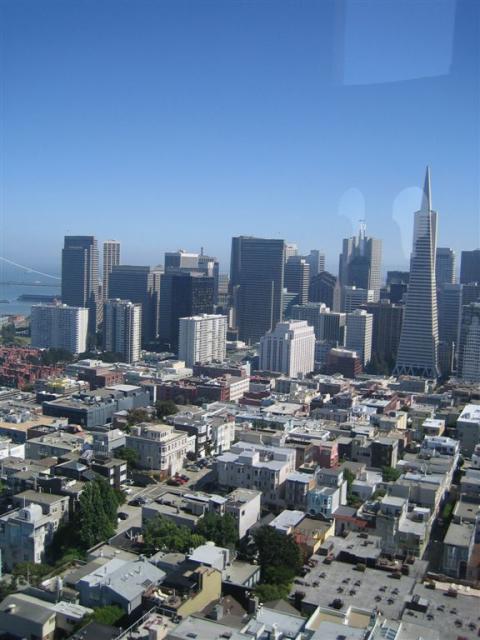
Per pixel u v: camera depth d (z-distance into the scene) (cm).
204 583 11688
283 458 19862
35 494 16775
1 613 11069
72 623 10956
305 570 12925
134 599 11375
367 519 15738
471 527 15388
